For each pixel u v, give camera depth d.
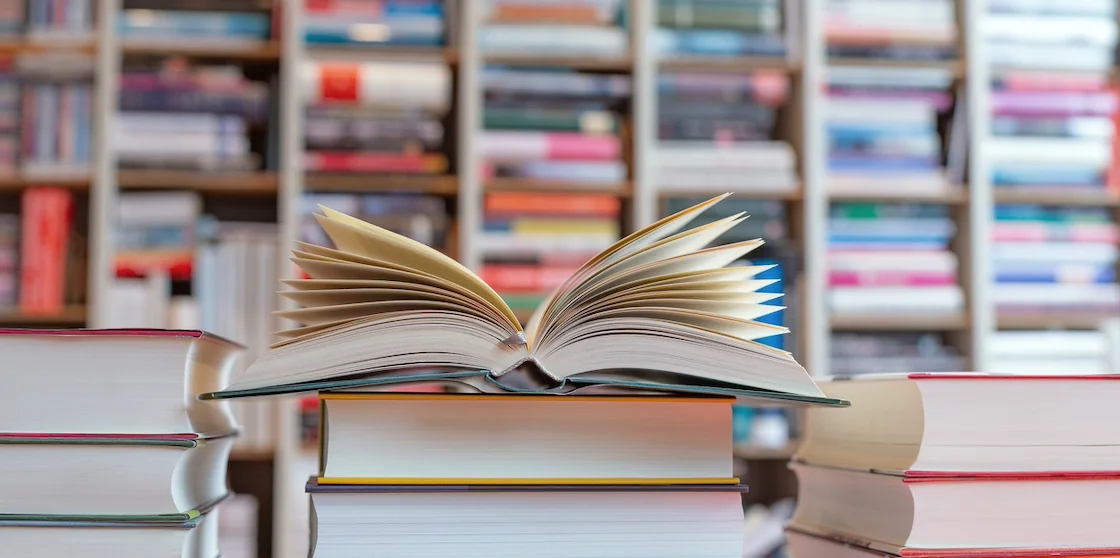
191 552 0.47
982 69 2.29
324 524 0.45
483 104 2.19
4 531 0.44
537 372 0.47
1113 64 2.36
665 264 0.49
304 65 2.14
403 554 0.46
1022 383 0.48
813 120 2.23
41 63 2.09
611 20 2.23
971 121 2.28
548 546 0.46
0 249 2.06
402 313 0.46
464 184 2.14
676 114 2.25
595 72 2.31
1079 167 2.32
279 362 0.45
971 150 2.27
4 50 2.13
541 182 2.18
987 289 2.25
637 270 0.48
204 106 2.11
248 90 2.13
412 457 0.46
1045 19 2.34
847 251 2.25
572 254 2.17
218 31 2.15
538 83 2.19
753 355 0.46
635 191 2.18
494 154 2.17
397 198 2.15
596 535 0.47
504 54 2.19
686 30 2.25
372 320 0.46
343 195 2.16
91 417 0.45
